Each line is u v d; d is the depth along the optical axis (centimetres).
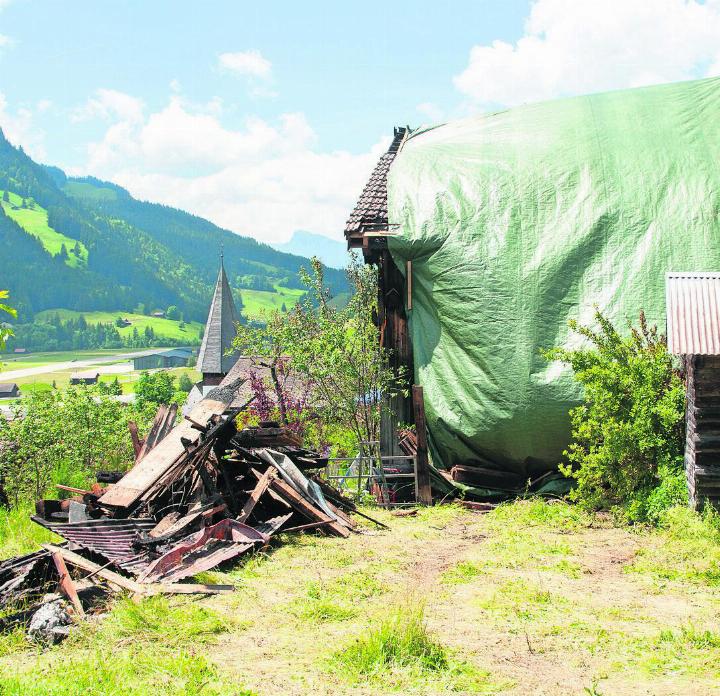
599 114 1705
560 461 1499
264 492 1210
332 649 703
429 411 1575
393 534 1218
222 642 724
